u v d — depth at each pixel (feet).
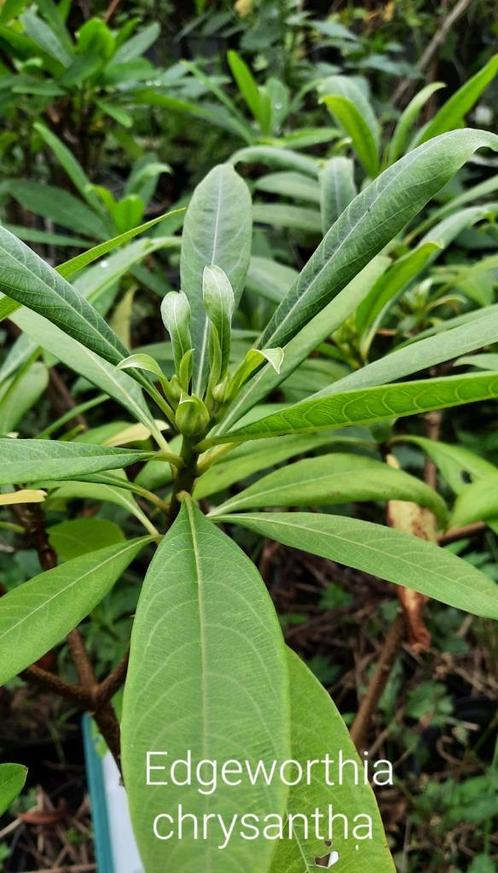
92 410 3.30
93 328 0.99
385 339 2.49
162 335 3.33
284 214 2.05
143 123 3.40
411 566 1.04
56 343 1.26
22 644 0.93
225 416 1.16
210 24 3.37
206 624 0.84
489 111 3.45
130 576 2.97
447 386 0.82
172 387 1.03
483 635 3.05
